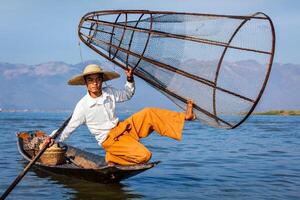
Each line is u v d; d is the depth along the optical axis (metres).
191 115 6.55
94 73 6.94
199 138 22.12
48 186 8.12
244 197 7.32
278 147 16.83
